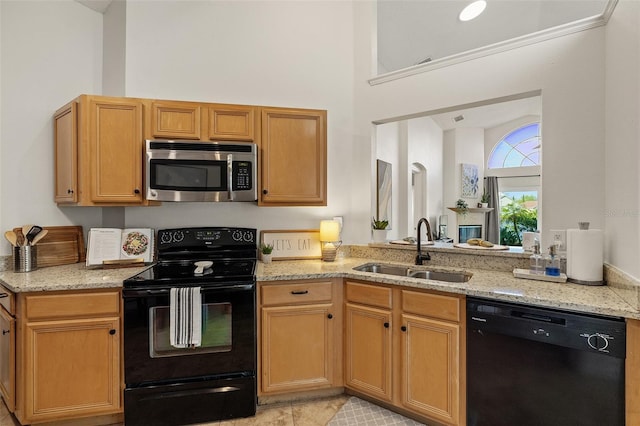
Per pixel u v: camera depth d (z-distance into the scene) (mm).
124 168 2178
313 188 2500
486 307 1644
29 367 1758
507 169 6410
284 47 2787
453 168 6402
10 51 2238
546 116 2029
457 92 2377
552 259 1866
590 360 1396
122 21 2484
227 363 1964
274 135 2430
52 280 1869
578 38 1933
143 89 2510
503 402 1609
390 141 4168
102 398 1835
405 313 1920
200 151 2236
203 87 2629
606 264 1779
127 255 2322
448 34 3566
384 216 3873
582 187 1919
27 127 2301
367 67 2807
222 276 1971
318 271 2189
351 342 2135
